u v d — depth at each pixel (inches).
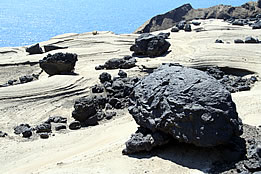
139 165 606.2
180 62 1504.7
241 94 1050.7
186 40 2003.0
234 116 621.6
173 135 635.5
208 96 619.5
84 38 2167.8
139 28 2797.7
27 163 746.2
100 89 1266.0
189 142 612.1
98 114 1089.4
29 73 1592.0
